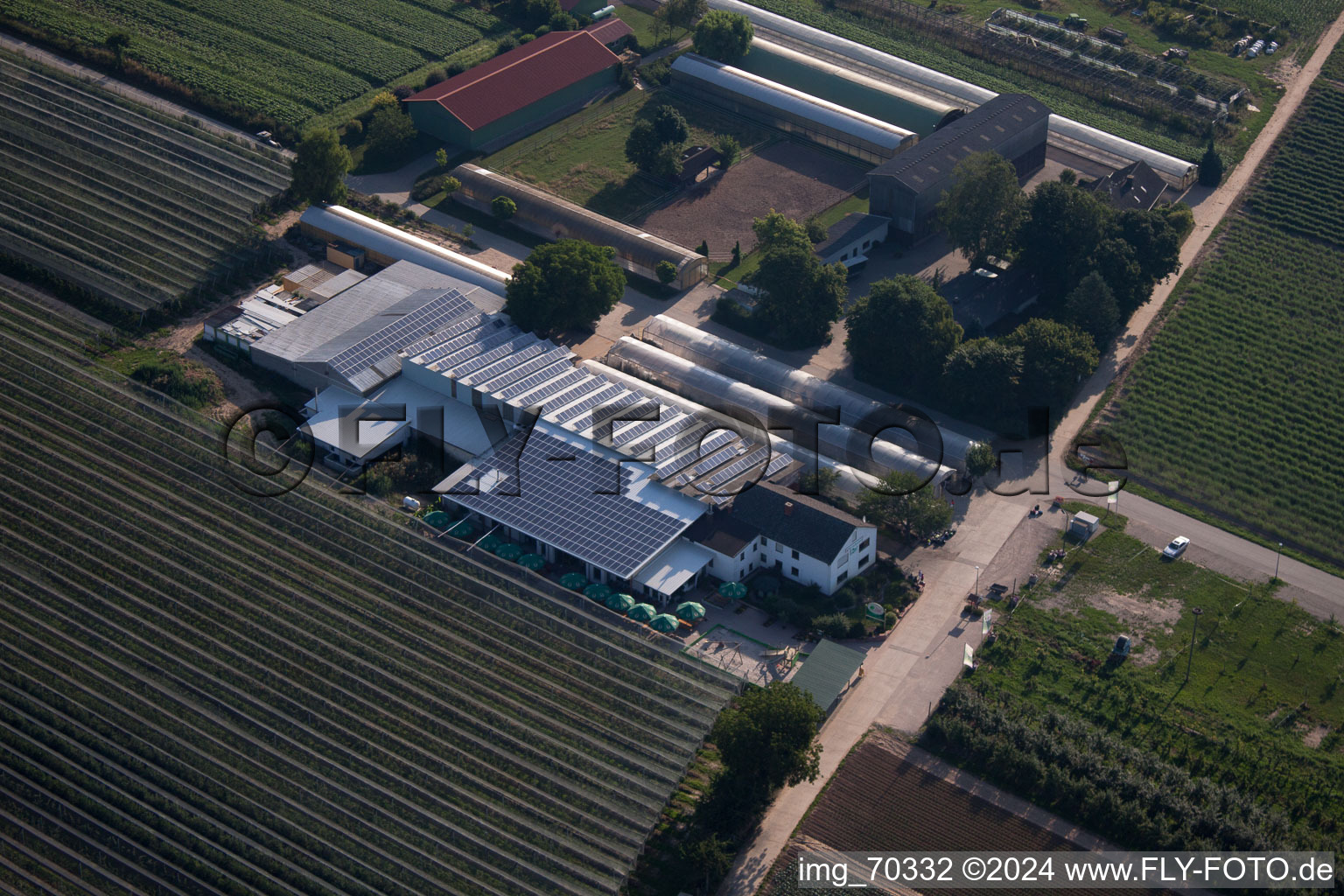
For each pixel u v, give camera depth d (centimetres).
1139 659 17025
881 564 18338
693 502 18262
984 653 17038
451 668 16500
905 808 15075
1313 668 16975
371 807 14888
